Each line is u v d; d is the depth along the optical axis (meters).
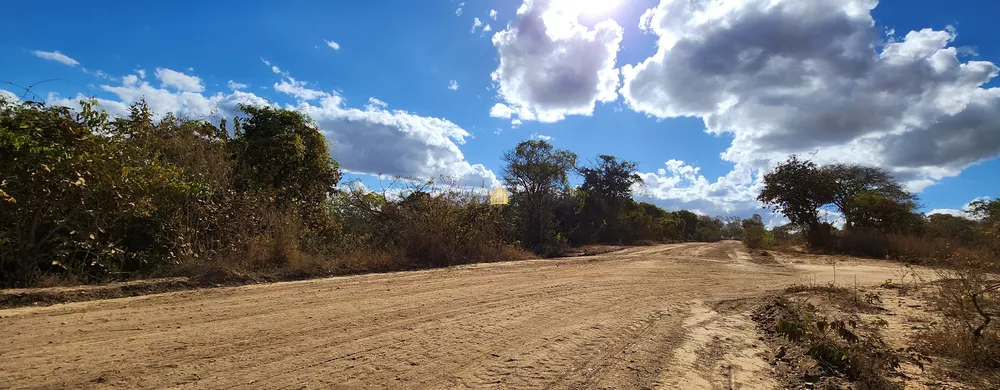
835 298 9.53
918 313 8.05
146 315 6.04
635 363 5.19
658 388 4.50
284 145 14.37
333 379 4.25
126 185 8.64
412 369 4.62
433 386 4.24
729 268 16.77
